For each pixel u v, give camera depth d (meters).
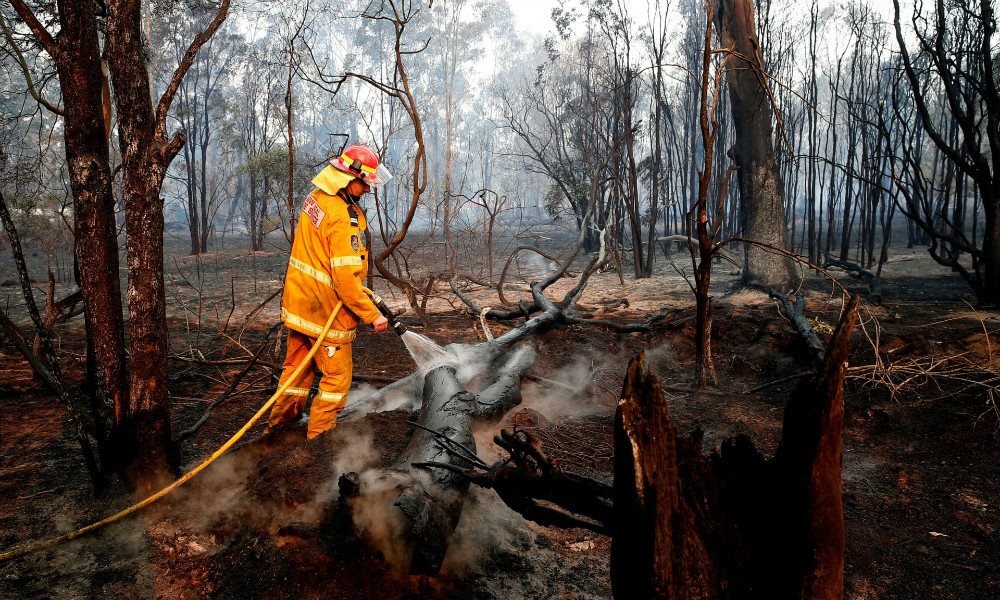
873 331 5.94
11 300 8.81
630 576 1.56
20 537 2.77
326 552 2.52
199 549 2.67
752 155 8.97
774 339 5.69
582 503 1.87
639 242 10.88
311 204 3.43
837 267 10.69
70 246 11.06
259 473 2.94
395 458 3.01
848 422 4.18
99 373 3.06
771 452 3.75
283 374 3.56
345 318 3.44
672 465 1.53
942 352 5.11
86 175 2.95
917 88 7.54
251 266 13.77
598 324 6.12
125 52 2.90
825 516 1.55
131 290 3.02
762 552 1.61
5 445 3.76
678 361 5.71
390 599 2.35
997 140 7.14
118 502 3.04
